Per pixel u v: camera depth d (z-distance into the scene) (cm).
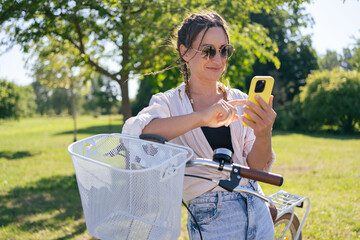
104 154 151
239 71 721
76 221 507
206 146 171
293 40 2497
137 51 639
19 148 1596
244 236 166
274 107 1247
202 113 144
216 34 165
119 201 121
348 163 951
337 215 469
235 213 167
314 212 482
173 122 144
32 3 486
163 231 121
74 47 680
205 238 163
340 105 2338
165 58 619
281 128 2594
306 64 2845
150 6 539
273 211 209
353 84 2352
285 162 974
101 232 126
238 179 147
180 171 124
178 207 126
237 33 628
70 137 2147
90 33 589
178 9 530
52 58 786
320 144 1537
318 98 2411
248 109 146
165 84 696
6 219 516
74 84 1506
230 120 147
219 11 575
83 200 131
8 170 966
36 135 2486
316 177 755
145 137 144
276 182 143
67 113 7438
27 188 721
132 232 121
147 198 119
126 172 117
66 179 811
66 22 603
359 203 537
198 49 165
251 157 166
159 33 537
